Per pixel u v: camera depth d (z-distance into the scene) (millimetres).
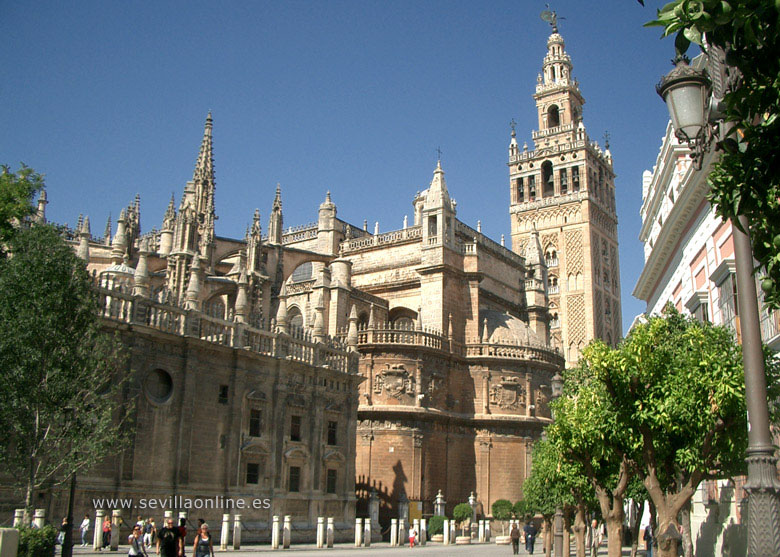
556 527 33531
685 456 19453
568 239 111062
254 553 35844
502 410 66375
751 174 9055
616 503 22250
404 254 74312
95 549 31766
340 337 59625
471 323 68562
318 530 41969
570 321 107812
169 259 53000
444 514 59500
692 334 20562
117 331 34531
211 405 40844
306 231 87688
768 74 8758
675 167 39719
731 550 27344
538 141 118688
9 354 26703
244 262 56281
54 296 27641
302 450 46188
